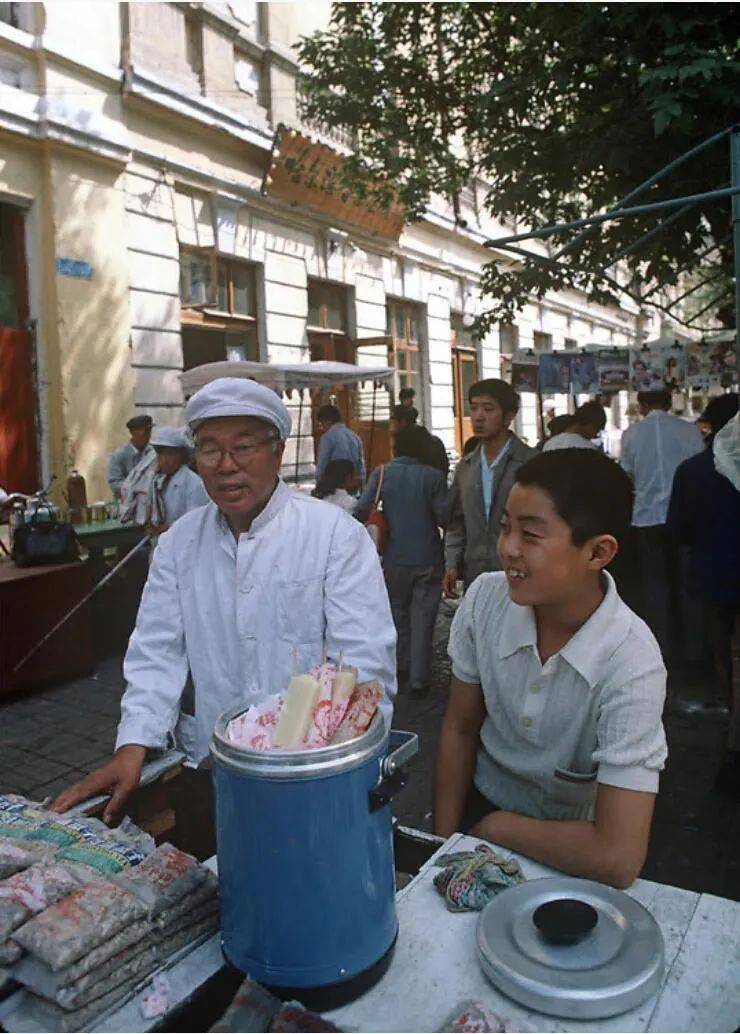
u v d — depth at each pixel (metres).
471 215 15.38
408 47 8.68
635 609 5.23
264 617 1.90
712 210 4.96
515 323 17.69
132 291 8.34
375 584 1.96
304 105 8.81
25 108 7.15
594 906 1.17
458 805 1.75
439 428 14.52
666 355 7.15
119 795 1.71
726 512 3.68
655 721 1.43
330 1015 1.04
